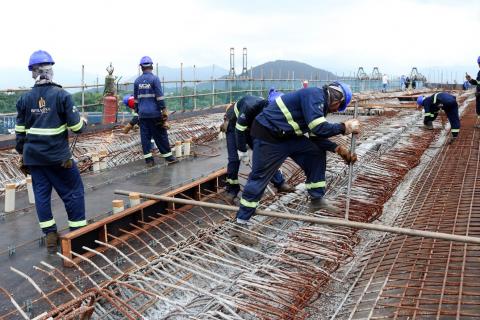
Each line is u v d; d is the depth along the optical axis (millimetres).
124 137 10148
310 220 4285
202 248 4648
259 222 5234
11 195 5566
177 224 5363
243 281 3873
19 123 4309
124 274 3906
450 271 4207
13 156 8281
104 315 3443
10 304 3568
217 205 4730
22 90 10039
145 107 7555
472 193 6469
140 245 4762
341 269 4684
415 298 3672
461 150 9695
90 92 15984
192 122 12602
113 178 7000
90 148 9133
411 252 4707
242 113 5145
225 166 7809
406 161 8422
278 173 5734
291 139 4480
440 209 5945
